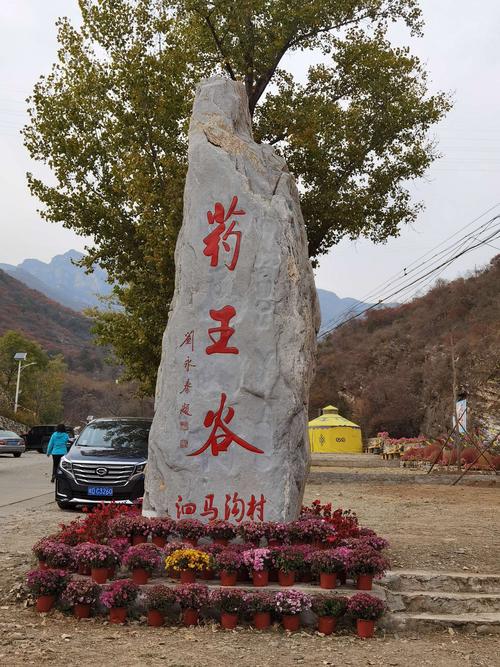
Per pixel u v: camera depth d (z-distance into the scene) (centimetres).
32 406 6231
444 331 5253
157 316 1917
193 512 745
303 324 779
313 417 5903
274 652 531
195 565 634
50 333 10625
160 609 593
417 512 1235
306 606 588
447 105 2086
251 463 744
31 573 622
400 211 2170
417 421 4909
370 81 2070
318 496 1535
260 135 2028
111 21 1839
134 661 498
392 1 1962
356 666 504
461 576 686
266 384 754
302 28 1942
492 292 5128
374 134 2089
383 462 2930
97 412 6956
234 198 800
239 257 784
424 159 2117
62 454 1650
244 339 767
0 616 605
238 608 588
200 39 1967
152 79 1820
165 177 1805
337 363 6162
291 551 640
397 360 5588
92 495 1206
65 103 1862
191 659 507
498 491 1669
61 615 614
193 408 764
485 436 2939
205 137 828
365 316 6794
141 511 787
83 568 659
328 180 2062
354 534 711
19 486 1773
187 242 802
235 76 2012
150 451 778
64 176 1905
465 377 4197
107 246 1966
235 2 1845
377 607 580
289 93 2048
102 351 10312
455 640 582
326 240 2150
